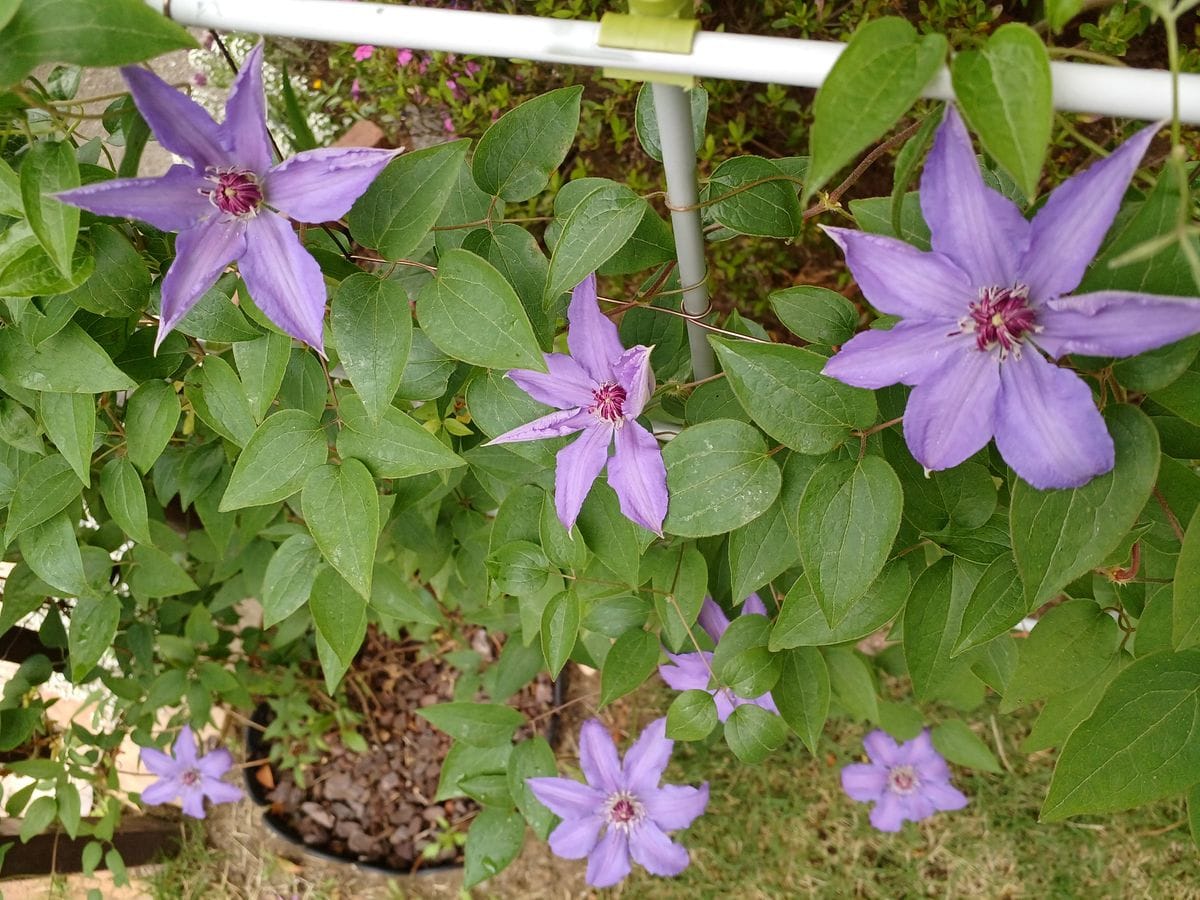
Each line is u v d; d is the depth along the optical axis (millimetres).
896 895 792
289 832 858
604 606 491
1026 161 222
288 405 423
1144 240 248
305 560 480
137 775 857
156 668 748
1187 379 285
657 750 576
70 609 684
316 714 866
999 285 266
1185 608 285
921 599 387
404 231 328
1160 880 755
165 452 570
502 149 371
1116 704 317
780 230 394
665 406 473
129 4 254
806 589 393
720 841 817
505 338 328
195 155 286
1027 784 786
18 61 255
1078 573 282
